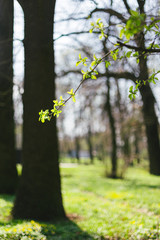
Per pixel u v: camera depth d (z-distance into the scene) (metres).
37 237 5.38
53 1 7.73
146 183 18.92
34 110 7.75
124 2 7.07
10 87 11.55
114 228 6.85
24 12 7.76
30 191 7.74
